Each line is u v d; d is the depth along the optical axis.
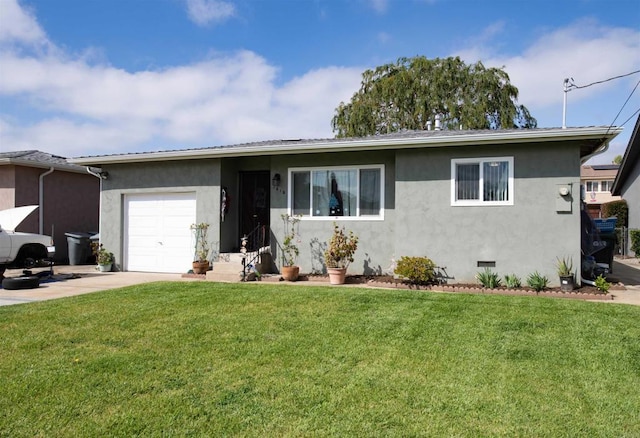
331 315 6.30
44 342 5.05
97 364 4.34
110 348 4.84
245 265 10.22
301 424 3.17
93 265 14.03
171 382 3.91
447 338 5.20
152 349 4.80
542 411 3.38
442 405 3.48
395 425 3.16
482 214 9.22
